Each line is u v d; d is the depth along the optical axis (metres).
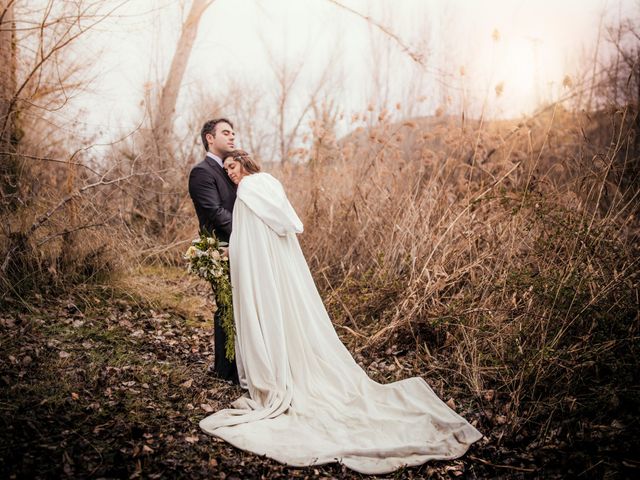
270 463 2.82
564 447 2.94
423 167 5.96
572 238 4.03
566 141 6.40
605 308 3.62
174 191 7.13
